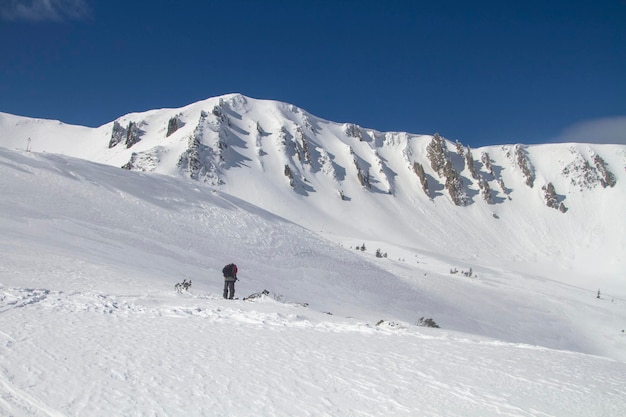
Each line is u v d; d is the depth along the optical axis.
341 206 180.88
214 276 32.78
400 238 165.62
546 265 171.88
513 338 47.12
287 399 6.47
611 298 93.44
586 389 7.82
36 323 10.09
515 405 6.74
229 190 161.38
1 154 46.66
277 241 52.69
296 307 17.33
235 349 9.33
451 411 6.36
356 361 8.93
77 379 6.61
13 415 5.35
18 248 23.12
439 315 46.12
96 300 14.12
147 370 7.32
